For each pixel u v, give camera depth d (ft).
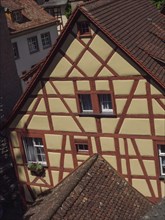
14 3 130.82
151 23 73.05
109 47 59.11
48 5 180.14
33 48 132.98
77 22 59.36
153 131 60.80
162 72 60.29
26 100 66.23
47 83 64.08
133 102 60.44
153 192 63.52
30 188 71.72
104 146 64.44
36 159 70.13
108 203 53.21
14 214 75.97
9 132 69.62
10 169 87.76
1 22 108.17
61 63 62.18
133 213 53.47
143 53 60.80
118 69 59.62
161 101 58.90
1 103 107.55
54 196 56.90
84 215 50.21
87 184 54.90
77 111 64.08
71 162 67.31
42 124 66.90
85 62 61.00
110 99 62.23
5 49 109.40
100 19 59.72
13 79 111.86
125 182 57.98
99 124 63.46
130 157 63.36
